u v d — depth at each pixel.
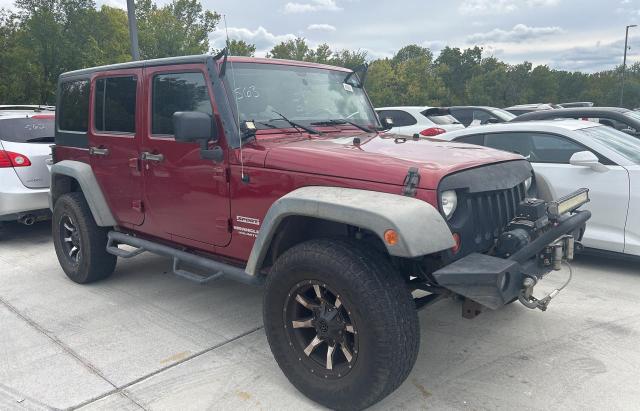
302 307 3.05
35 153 6.66
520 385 3.20
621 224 5.00
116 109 4.39
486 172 3.06
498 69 86.69
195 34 28.12
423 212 2.60
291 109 3.80
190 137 3.19
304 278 2.89
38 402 3.12
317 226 3.31
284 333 3.07
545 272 3.07
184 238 3.97
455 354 3.61
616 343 3.71
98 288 5.04
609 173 5.06
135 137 4.16
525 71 92.44
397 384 2.73
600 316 4.15
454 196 2.84
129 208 4.41
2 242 7.02
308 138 3.63
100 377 3.38
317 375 2.96
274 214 3.02
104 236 4.91
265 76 3.79
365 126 4.25
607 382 3.21
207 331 4.04
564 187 5.30
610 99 88.94
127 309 4.50
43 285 5.18
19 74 21.58
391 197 2.72
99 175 4.64
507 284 2.67
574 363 3.45
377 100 55.44
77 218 4.86
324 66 4.33
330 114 4.05
